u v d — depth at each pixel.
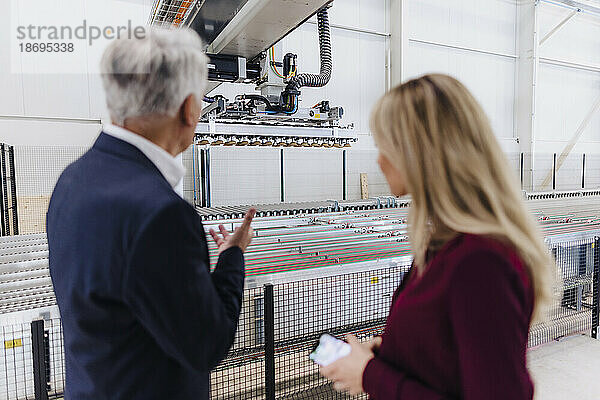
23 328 1.51
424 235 0.76
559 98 8.63
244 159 5.95
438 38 7.21
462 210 0.71
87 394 0.81
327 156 6.55
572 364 2.88
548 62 8.41
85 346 0.78
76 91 4.84
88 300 0.73
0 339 1.47
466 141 0.72
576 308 3.38
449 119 0.73
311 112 3.56
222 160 5.80
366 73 6.71
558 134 8.71
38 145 4.70
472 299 0.64
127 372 0.78
